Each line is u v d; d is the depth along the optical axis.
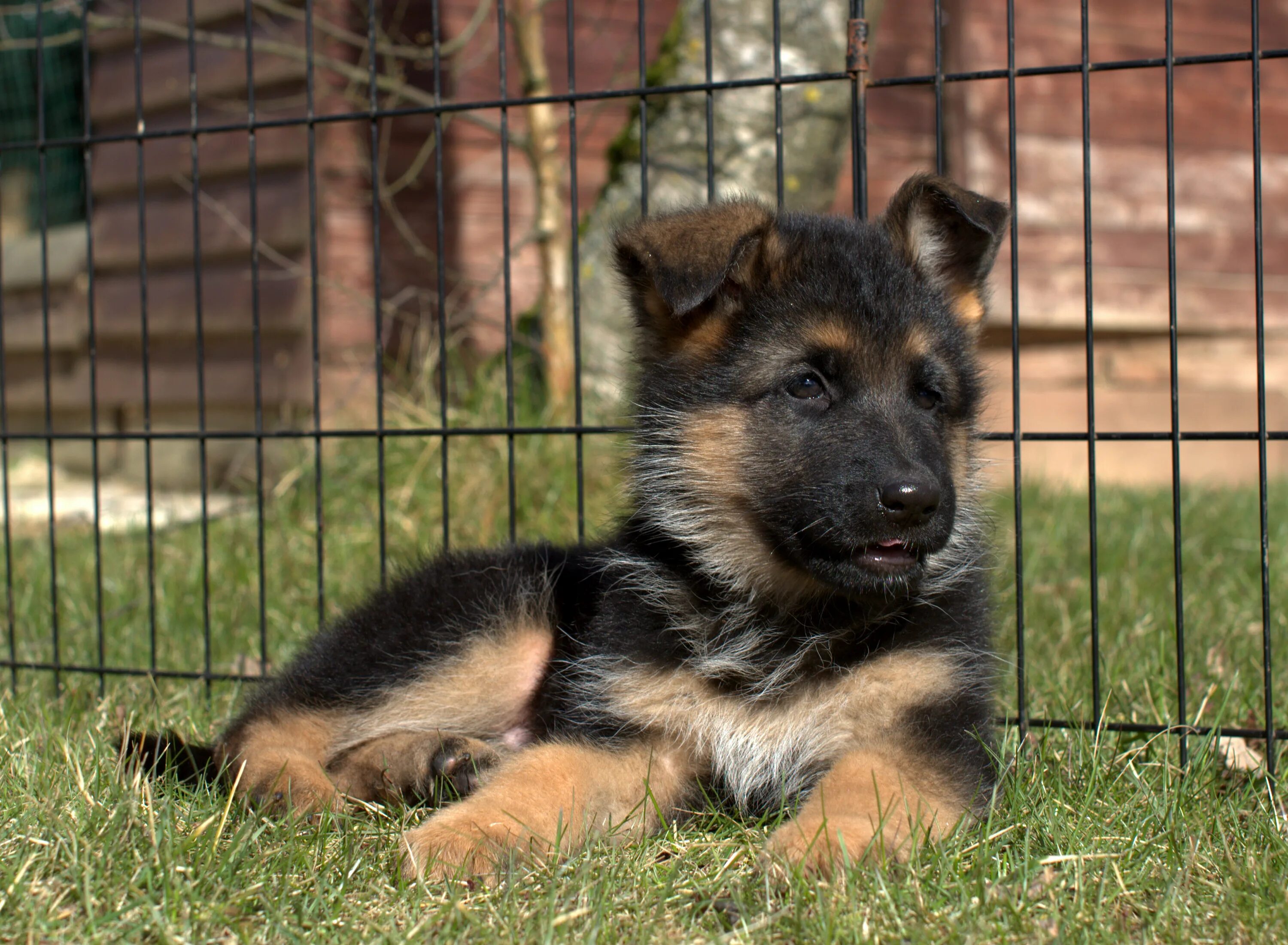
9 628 2.18
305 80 3.06
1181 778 1.95
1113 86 3.82
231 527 2.56
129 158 3.47
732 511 1.98
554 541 2.22
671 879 1.85
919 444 1.94
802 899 1.83
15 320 3.98
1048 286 3.80
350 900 1.84
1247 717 2.06
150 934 1.81
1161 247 3.92
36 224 4.03
